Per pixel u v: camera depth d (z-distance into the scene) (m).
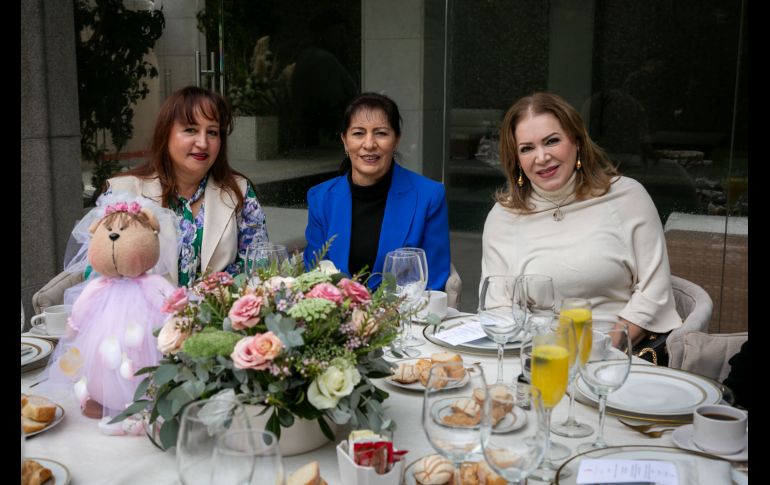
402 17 4.99
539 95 2.79
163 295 1.74
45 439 1.59
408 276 2.01
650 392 1.77
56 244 4.35
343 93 5.15
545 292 1.91
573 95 4.75
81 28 4.78
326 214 3.14
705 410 1.52
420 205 3.03
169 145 2.70
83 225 1.83
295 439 1.50
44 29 4.19
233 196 2.85
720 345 2.15
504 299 2.11
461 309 5.04
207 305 1.54
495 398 1.18
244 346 1.41
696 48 4.42
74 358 1.66
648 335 2.69
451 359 1.80
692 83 4.45
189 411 1.10
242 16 5.14
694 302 2.68
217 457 1.04
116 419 1.49
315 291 1.51
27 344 2.06
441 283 3.03
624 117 4.65
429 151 5.10
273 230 5.34
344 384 1.42
